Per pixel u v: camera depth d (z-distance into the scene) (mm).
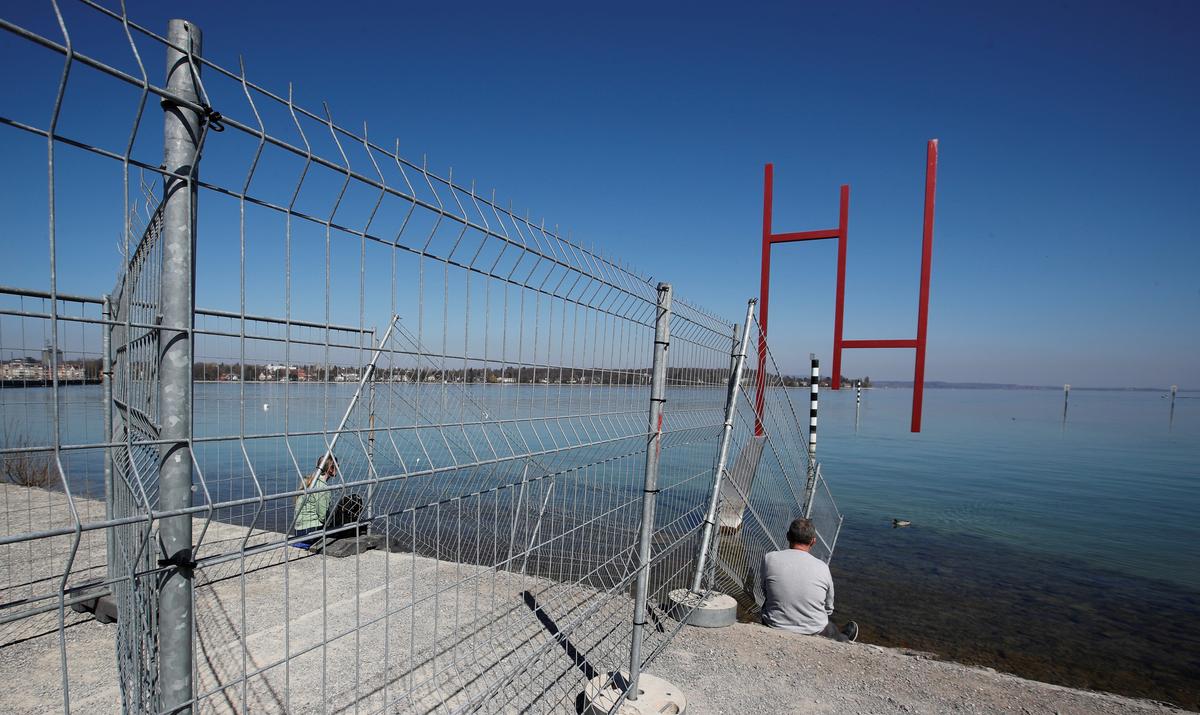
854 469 21125
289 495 1589
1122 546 11055
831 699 3621
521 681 3465
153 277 1723
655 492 3174
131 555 1873
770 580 5012
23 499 6379
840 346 9938
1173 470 21844
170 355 1449
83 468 6723
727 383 5055
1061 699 3689
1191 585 8758
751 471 5859
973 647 6434
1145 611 7652
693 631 4488
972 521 12875
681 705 3234
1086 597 8141
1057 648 6449
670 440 3689
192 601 1516
